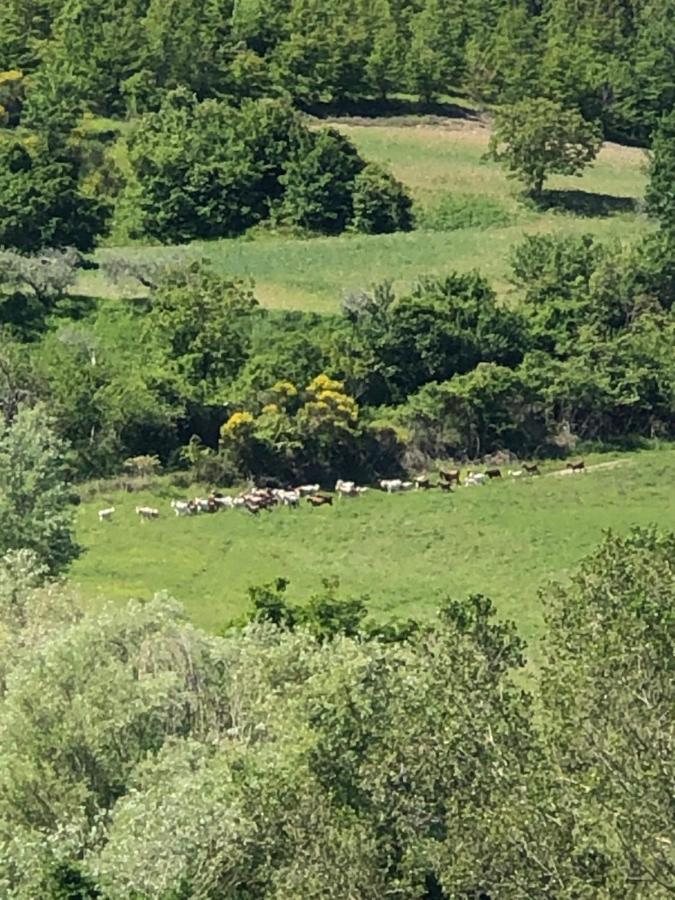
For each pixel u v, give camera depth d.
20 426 57.62
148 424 83.75
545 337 93.94
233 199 114.56
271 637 39.25
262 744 33.97
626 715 25.45
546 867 25.39
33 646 39.59
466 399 86.25
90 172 115.25
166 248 108.50
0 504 56.00
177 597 63.47
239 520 75.94
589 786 25.09
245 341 91.75
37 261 96.69
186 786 30.91
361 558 71.31
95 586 64.50
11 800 34.09
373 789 28.67
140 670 37.69
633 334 94.06
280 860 29.41
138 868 29.72
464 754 27.53
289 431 83.00
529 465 84.38
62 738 34.75
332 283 103.31
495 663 28.23
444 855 26.59
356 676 32.25
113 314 95.00
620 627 25.97
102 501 77.88
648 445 88.31
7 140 112.06
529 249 103.94
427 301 93.19
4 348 85.94
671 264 101.12
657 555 27.69
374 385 90.25
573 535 73.88
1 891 29.94
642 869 24.56
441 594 65.75
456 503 78.81
